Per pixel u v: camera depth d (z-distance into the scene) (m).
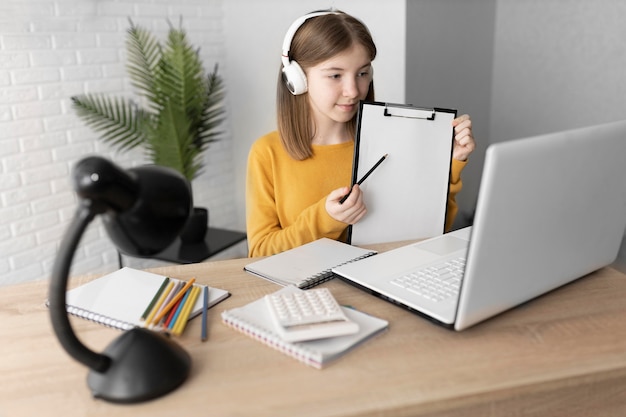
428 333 0.75
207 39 2.96
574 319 0.78
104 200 0.57
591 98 2.11
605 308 0.81
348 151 1.48
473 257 0.67
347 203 1.13
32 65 2.29
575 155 0.71
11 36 2.21
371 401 0.60
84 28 2.45
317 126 1.46
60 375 0.68
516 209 0.67
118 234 0.61
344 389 0.63
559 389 0.66
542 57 2.30
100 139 2.57
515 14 2.42
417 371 0.66
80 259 2.53
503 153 0.63
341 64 1.22
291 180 1.47
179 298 0.85
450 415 0.62
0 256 2.26
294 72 1.29
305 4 2.61
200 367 0.68
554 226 0.74
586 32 2.08
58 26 2.36
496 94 2.61
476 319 0.72
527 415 0.66
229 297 0.88
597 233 0.83
